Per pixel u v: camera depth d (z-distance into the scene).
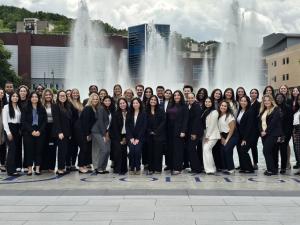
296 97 13.09
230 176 12.26
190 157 12.89
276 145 12.77
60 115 12.62
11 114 12.34
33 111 12.51
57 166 12.92
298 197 9.06
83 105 13.89
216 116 12.77
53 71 99.56
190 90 13.99
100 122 12.76
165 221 7.07
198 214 7.53
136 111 12.73
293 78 89.31
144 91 13.95
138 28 93.19
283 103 13.06
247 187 10.39
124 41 97.62
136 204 8.37
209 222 7.00
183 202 8.54
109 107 13.06
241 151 12.91
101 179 11.73
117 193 9.57
